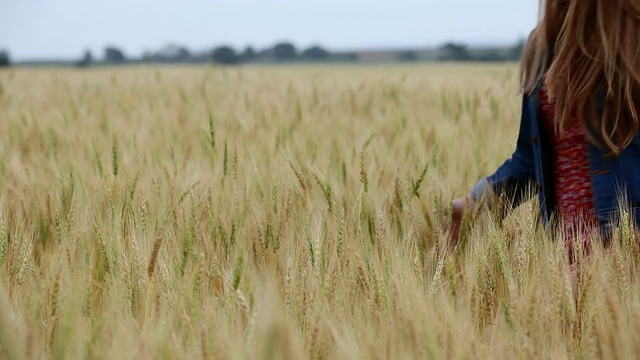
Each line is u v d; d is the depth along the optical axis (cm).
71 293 267
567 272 292
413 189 418
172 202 429
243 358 256
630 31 304
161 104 1176
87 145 743
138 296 311
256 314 262
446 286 319
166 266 328
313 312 292
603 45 306
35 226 422
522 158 370
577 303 295
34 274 342
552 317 280
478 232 354
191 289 310
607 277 302
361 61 9581
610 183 324
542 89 341
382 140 684
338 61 9600
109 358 258
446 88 1427
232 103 1193
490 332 299
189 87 1781
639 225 325
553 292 286
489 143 657
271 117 979
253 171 518
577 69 319
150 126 891
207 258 360
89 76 2947
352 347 260
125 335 263
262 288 285
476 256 327
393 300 292
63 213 437
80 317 277
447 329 268
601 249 316
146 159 617
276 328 244
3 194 461
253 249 384
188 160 606
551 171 346
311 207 402
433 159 534
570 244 326
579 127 328
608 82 307
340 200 407
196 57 7844
